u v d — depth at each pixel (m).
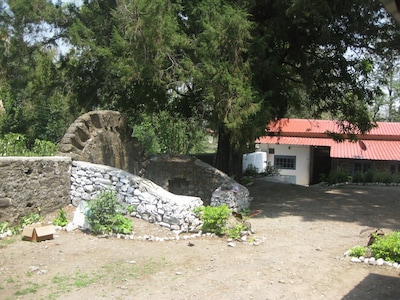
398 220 11.33
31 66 14.66
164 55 10.48
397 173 23.05
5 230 8.69
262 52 11.98
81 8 14.12
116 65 11.23
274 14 13.60
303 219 11.24
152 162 14.13
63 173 10.44
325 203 14.02
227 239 8.84
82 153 11.11
